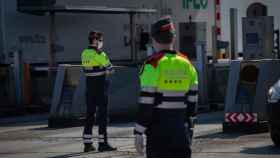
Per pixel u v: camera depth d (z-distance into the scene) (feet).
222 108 66.13
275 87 41.29
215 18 86.58
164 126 21.01
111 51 78.28
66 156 39.37
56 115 56.65
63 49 74.13
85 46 76.23
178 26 83.56
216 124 53.83
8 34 69.26
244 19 73.87
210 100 67.56
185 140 21.17
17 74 69.31
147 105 20.81
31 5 69.87
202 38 84.17
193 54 82.12
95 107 40.78
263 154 37.93
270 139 44.24
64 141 46.55
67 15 74.64
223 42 84.33
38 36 72.02
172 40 21.39
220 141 43.73
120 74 60.70
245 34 73.87
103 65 40.34
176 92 21.11
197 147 41.14
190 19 84.53
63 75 57.16
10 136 50.42
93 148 41.09
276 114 39.81
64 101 56.90
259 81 48.37
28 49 71.15
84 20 76.07
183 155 21.22
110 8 74.28
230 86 49.19
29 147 43.83
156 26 21.38
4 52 69.26
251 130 47.78
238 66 49.29
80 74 57.52
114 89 59.93
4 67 69.56
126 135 48.60
